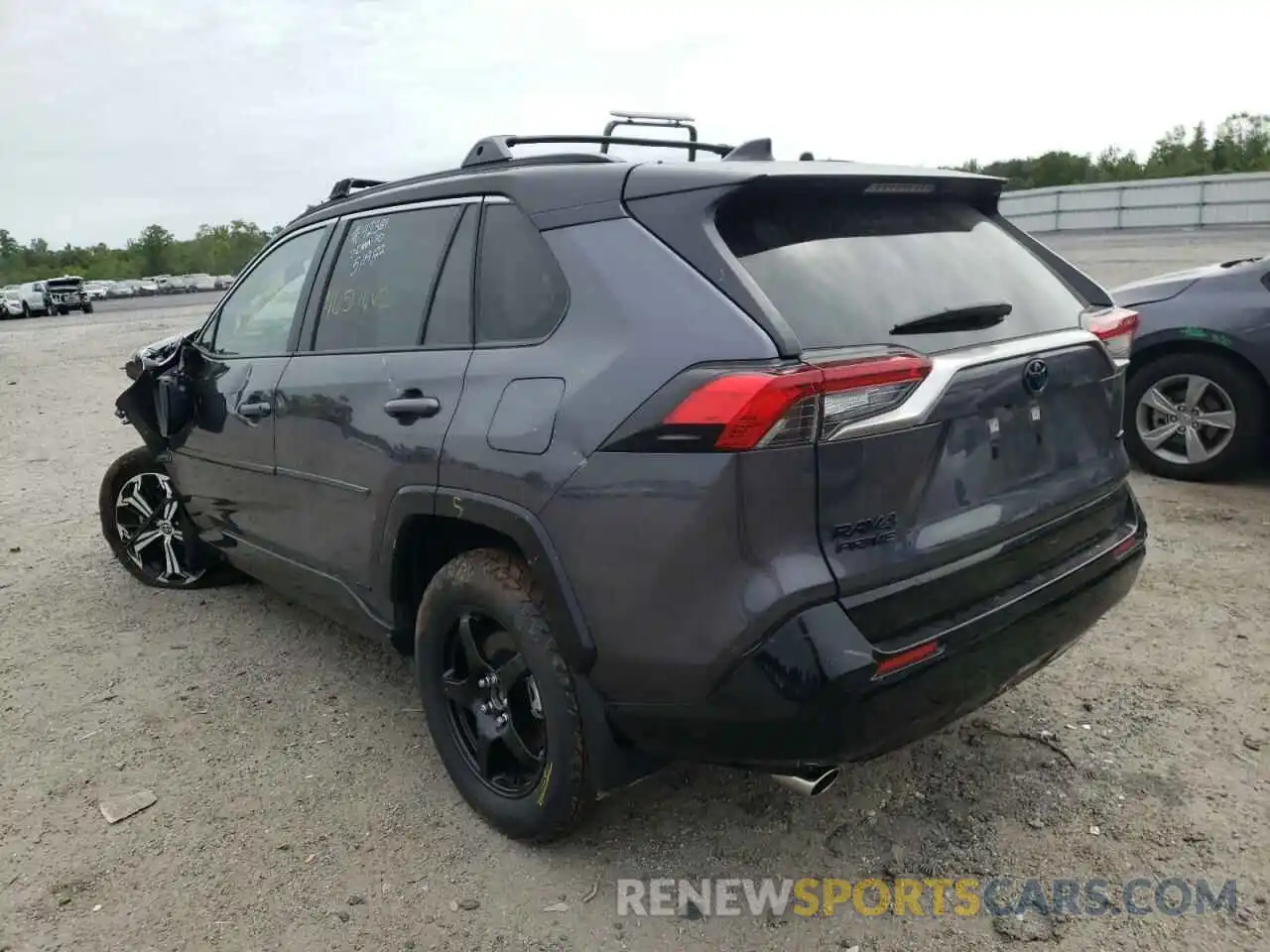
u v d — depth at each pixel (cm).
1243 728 331
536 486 249
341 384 327
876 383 218
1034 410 262
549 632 259
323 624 459
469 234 296
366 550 322
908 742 236
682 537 222
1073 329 283
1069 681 367
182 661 420
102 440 923
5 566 548
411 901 267
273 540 387
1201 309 567
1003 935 247
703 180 240
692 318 228
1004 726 340
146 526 500
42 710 380
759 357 215
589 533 238
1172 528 516
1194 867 267
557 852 286
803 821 295
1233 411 566
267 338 390
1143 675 369
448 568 288
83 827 304
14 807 316
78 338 2242
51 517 651
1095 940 243
